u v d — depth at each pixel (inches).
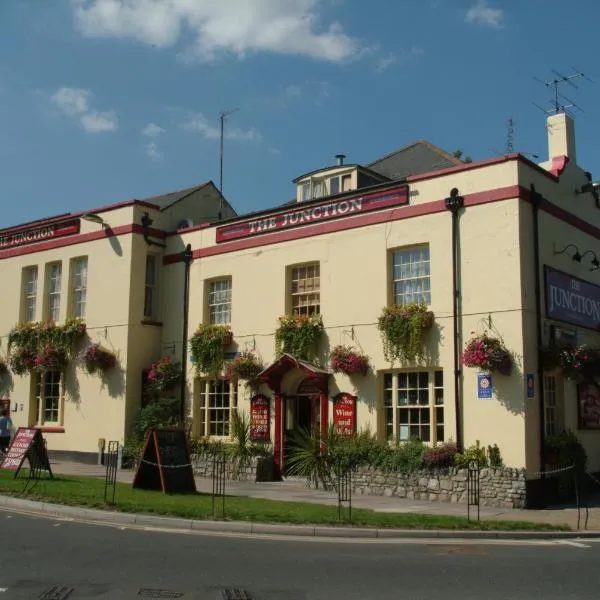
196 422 858.1
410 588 307.1
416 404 685.3
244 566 346.9
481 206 660.7
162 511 497.4
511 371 623.8
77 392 928.3
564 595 298.2
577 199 745.0
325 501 601.0
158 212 941.2
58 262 991.6
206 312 874.8
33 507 525.3
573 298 706.8
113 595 289.3
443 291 675.4
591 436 732.0
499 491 602.5
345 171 854.5
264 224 826.8
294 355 761.0
